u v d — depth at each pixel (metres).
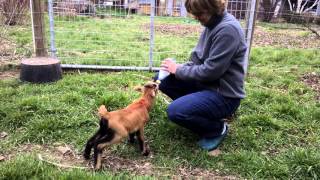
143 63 6.17
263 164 3.26
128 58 6.47
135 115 3.14
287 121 4.14
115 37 8.50
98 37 8.31
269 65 6.58
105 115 2.99
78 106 4.20
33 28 5.38
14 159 3.15
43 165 3.08
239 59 3.25
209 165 3.29
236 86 3.33
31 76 4.89
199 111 3.28
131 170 3.18
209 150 3.48
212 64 3.13
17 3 8.64
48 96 4.38
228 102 3.35
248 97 4.65
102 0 8.14
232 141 3.67
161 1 8.96
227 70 3.26
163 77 3.60
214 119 3.39
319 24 11.78
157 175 3.13
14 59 6.21
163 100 4.40
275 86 5.34
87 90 4.62
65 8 7.80
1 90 4.55
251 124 3.97
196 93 3.36
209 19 3.15
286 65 6.64
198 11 3.10
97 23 9.72
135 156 3.39
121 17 10.09
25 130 3.71
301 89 5.11
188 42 8.38
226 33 3.07
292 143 3.72
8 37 7.84
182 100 3.31
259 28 11.88
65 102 4.27
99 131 3.16
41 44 5.45
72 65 5.66
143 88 3.38
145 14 10.58
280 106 4.37
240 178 3.14
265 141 3.71
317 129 3.98
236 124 4.00
